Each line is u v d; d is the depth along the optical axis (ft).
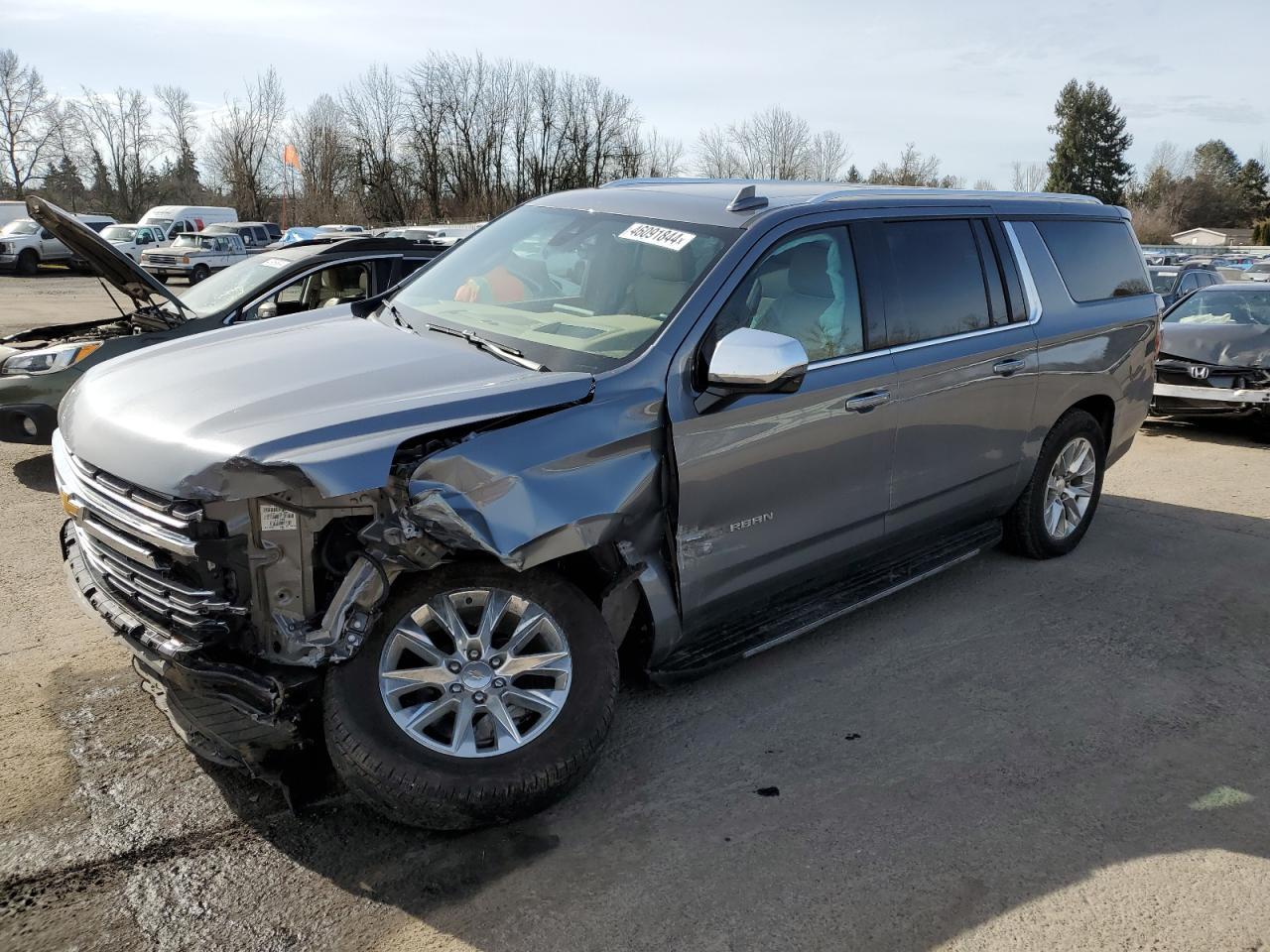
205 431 8.87
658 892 8.93
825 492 12.53
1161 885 9.25
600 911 8.66
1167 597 16.70
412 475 8.85
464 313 12.52
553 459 9.58
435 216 198.18
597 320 11.46
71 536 11.12
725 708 12.48
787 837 9.82
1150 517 21.58
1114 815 10.38
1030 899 9.00
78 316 60.59
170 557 8.79
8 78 238.27
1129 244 18.99
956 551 15.71
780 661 13.92
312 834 9.55
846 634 14.96
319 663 8.70
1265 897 9.11
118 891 8.69
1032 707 12.73
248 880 8.89
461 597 9.53
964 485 15.10
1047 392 16.30
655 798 10.44
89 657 13.12
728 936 8.40
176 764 10.64
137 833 9.47
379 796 9.00
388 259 24.62
